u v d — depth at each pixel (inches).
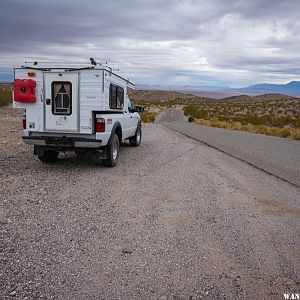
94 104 391.9
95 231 215.2
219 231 222.5
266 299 146.2
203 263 177.2
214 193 318.3
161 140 760.3
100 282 156.1
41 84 397.4
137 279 159.6
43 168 402.6
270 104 3508.9
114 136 428.5
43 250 185.8
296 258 185.9
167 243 200.8
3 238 199.0
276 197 310.8
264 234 219.5
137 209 262.8
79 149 407.5
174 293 149.2
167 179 370.3
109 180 355.9
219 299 145.4
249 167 456.1
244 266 175.2
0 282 152.9
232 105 4065.0
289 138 1007.0
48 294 145.2
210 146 679.1
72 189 313.3
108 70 403.9
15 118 1045.2
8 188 304.5
